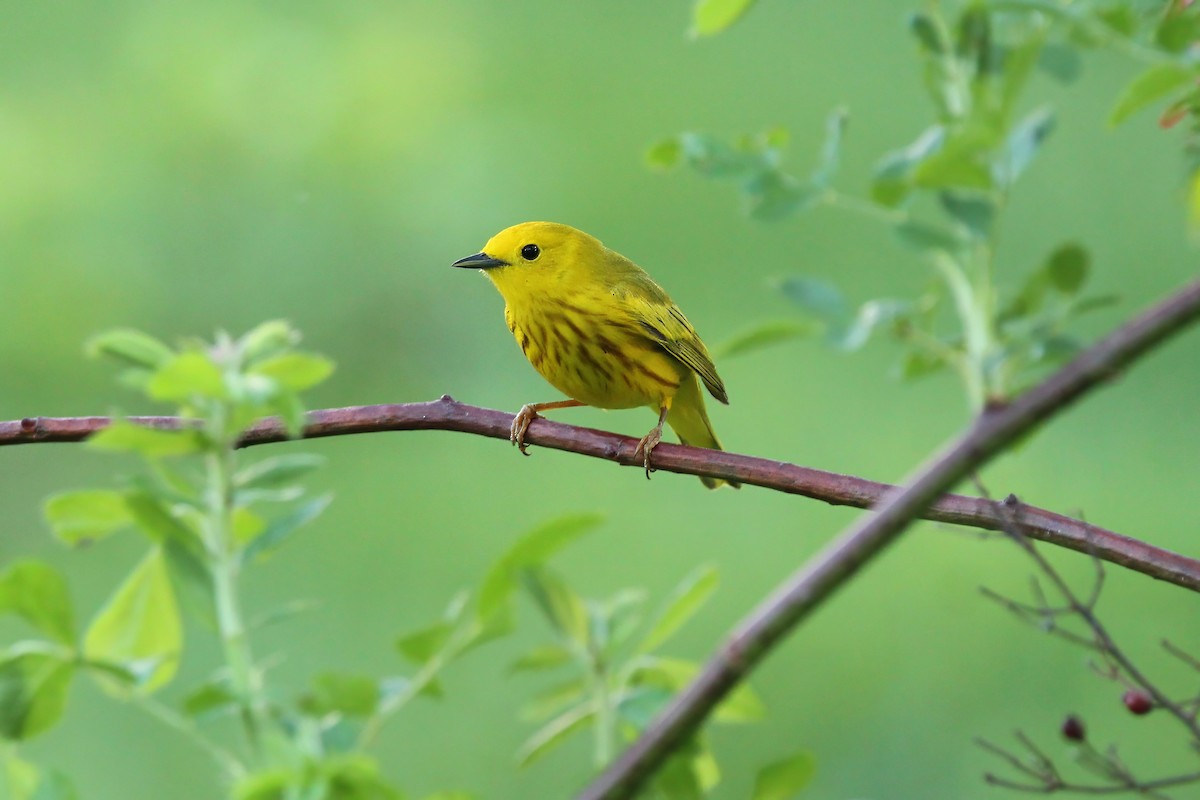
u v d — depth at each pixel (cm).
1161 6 798
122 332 595
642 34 1656
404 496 1405
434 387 1479
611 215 1555
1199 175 806
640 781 369
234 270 1496
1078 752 591
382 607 1315
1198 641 1191
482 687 1195
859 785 1176
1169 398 1338
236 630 556
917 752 1184
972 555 1261
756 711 614
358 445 1439
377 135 1534
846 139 1605
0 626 1150
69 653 557
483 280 1511
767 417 1435
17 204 1470
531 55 1633
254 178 1513
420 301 1505
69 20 1548
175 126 1516
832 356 1460
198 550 566
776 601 360
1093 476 1314
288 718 546
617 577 1346
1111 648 560
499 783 1152
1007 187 802
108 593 1304
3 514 1375
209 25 1548
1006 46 840
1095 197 1505
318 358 575
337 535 1368
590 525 582
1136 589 1232
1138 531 1274
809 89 1645
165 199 1505
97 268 1473
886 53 1648
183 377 540
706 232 1556
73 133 1509
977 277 848
